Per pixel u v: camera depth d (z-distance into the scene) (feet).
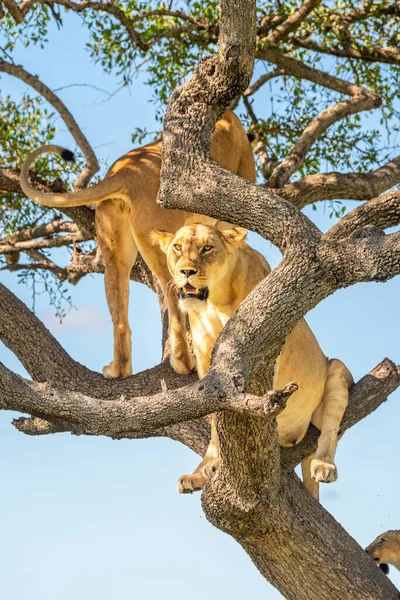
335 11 57.47
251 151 50.21
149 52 59.16
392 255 28.66
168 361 40.88
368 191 52.06
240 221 31.63
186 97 33.40
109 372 40.96
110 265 41.96
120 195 40.96
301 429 36.73
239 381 28.66
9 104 59.00
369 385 37.70
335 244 29.71
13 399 29.89
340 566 36.24
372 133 59.26
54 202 40.91
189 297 33.73
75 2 52.60
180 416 29.04
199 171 32.17
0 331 40.86
